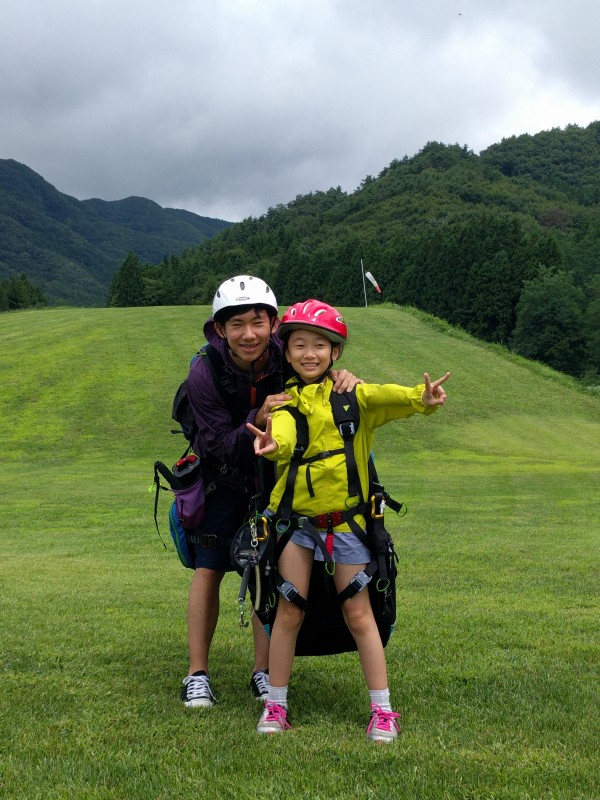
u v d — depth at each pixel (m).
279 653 3.34
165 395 31.12
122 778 2.72
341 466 3.33
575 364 76.75
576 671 4.09
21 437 26.62
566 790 2.55
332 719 3.40
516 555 9.01
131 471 22.20
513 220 90.81
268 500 3.63
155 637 4.96
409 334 42.41
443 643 4.73
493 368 37.44
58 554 10.02
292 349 3.47
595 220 120.25
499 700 3.61
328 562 3.28
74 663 4.31
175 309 47.69
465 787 2.58
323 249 140.75
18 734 3.18
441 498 16.00
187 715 3.45
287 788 2.59
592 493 16.89
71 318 44.75
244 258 153.88
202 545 3.81
